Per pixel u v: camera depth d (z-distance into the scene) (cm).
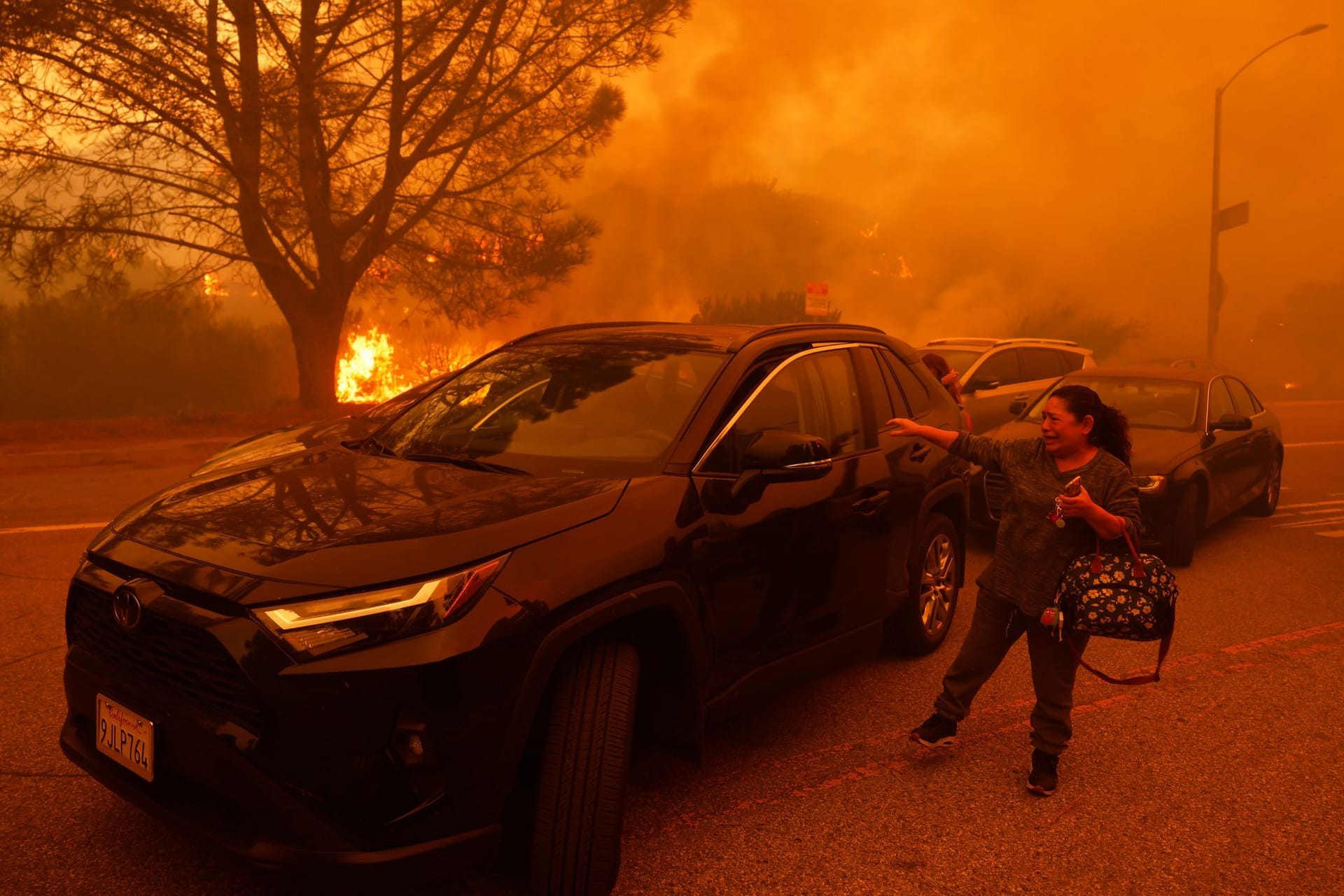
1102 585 341
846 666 420
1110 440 360
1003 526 376
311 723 240
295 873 239
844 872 314
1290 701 480
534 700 262
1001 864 323
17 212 1438
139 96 1390
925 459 478
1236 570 757
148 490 1024
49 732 397
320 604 246
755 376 383
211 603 251
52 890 286
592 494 304
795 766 392
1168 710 466
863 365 462
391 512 287
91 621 289
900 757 404
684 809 354
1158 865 326
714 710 336
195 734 250
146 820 328
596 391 378
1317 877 322
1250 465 911
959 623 591
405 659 244
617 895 296
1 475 1134
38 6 1268
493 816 258
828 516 389
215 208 1634
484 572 261
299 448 496
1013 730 436
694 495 328
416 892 286
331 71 1543
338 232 1798
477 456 357
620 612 283
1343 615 634
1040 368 1335
